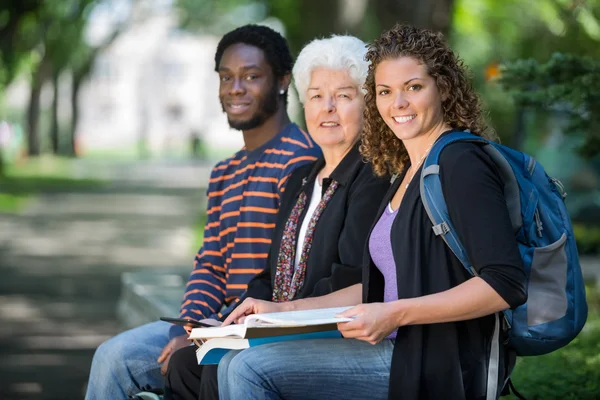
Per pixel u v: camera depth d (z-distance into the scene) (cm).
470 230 579
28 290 2270
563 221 609
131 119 15150
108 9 8575
